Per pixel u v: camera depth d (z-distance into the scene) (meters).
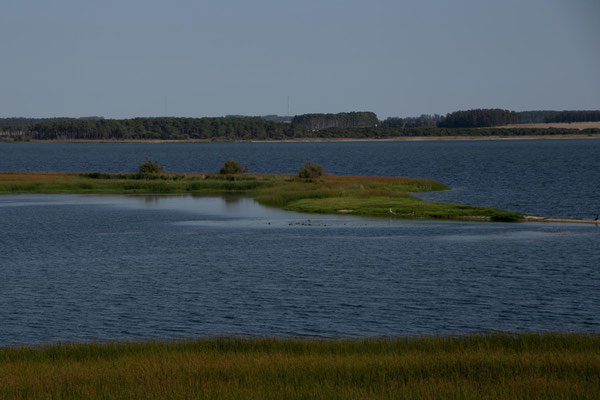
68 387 33.53
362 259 82.00
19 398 31.94
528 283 68.06
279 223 118.69
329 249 89.44
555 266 76.62
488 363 36.88
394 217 126.19
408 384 33.53
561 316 55.84
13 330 52.53
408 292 64.50
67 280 70.81
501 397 31.23
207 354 40.78
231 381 34.22
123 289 66.38
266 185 187.00
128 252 88.56
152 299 62.25
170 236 103.19
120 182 191.25
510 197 166.12
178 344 44.06
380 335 50.56
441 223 116.81
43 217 129.12
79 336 50.91
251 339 45.19
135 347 43.19
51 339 50.06
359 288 66.25
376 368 36.44
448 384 33.41
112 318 55.94
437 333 51.03
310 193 155.62
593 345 42.06
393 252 86.69
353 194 155.12
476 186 199.00
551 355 38.75
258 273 74.00
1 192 182.25
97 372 36.31
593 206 147.25
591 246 89.94
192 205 151.38
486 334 45.84
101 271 75.50
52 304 60.53
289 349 42.28
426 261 80.38
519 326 53.00
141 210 141.75
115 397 31.97
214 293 64.44
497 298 61.97
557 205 149.62
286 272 74.44
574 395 31.36
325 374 35.59
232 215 132.00
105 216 130.88
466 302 60.53
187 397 31.77
